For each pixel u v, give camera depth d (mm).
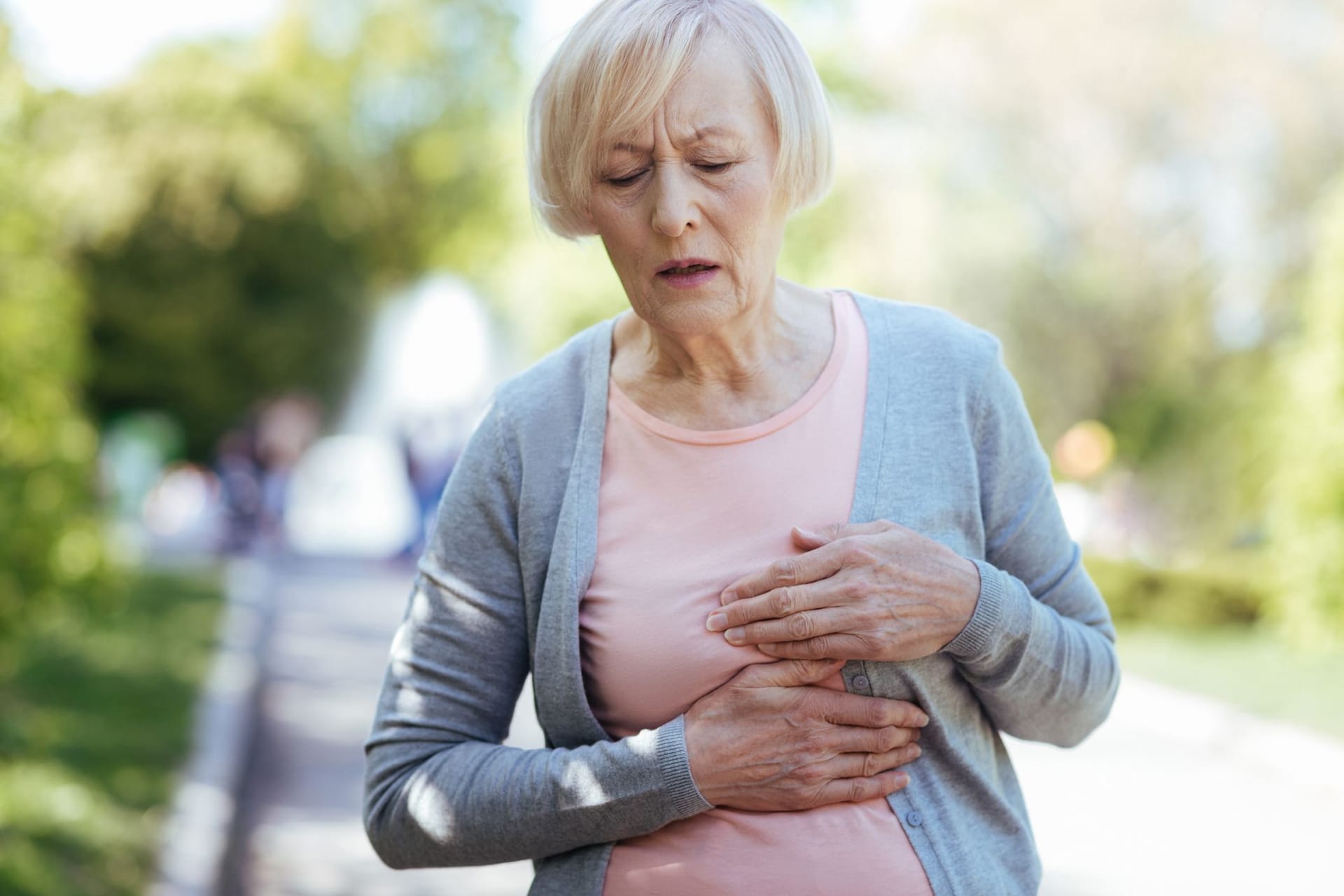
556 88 1875
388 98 41688
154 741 7352
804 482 1946
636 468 1986
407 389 35844
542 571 2002
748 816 1890
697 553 1935
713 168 1838
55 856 5039
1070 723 2018
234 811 6629
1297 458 11883
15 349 8172
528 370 2123
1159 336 21781
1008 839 1991
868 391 1982
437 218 40875
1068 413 21781
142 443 28188
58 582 8555
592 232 1981
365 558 21141
